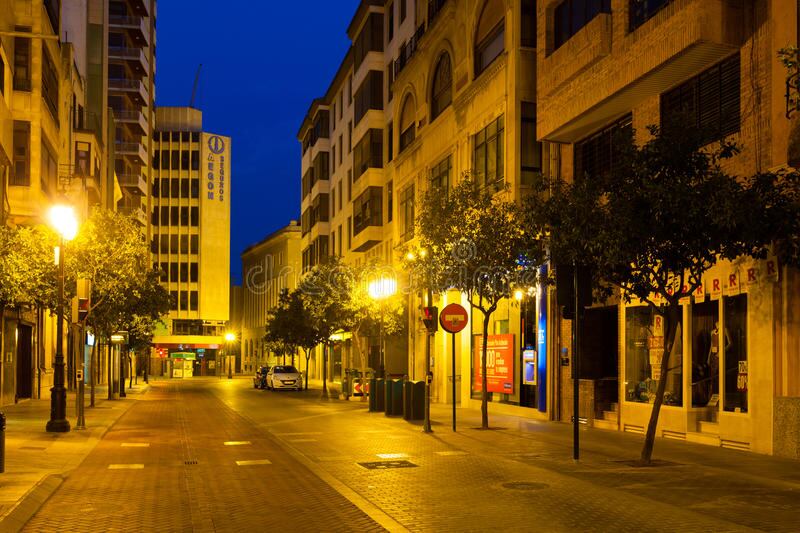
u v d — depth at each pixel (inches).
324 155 2437.3
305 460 554.3
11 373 1149.1
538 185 554.9
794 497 392.2
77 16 2166.6
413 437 693.9
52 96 1309.1
